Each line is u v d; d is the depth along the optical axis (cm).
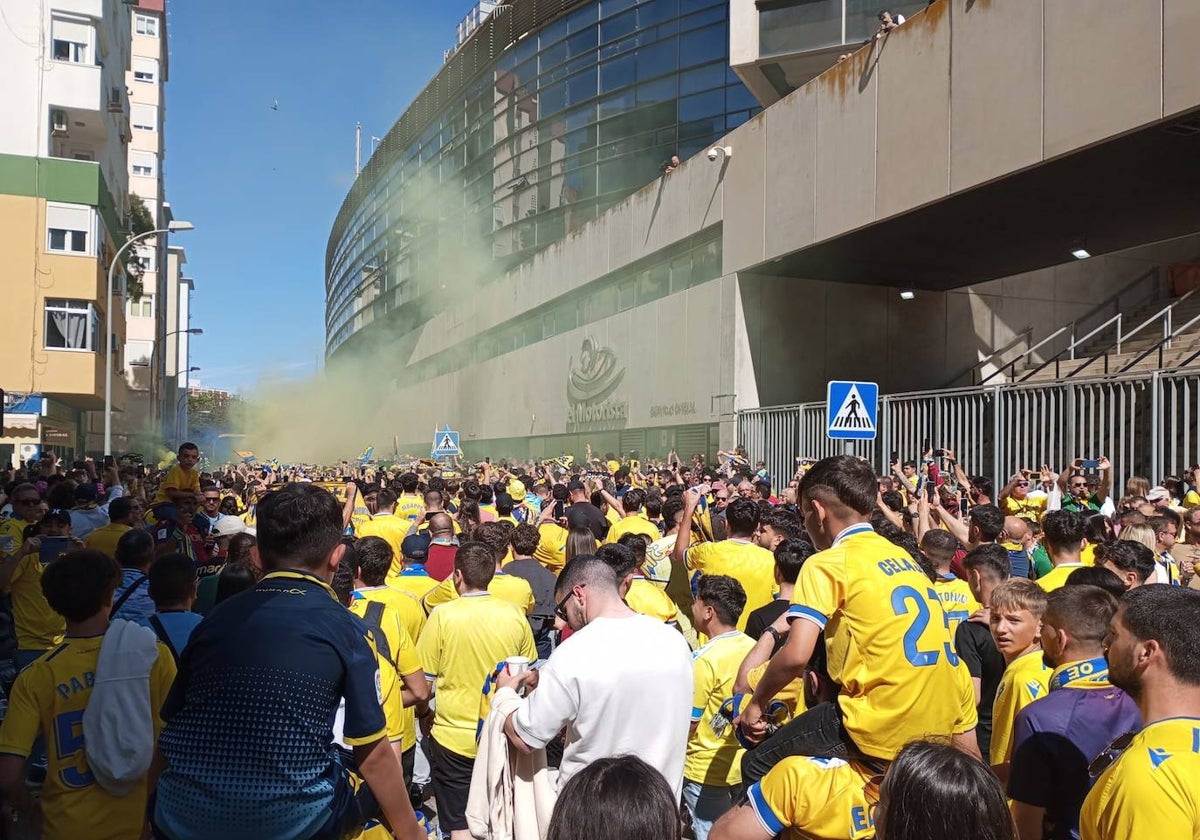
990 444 1481
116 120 3456
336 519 254
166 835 218
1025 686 306
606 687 292
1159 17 1066
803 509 311
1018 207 1463
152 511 857
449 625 448
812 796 260
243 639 225
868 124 1548
